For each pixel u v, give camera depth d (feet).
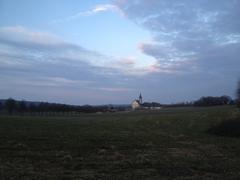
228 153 73.92
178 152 73.00
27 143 78.18
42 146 74.43
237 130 117.70
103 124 168.25
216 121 168.04
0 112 357.00
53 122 168.76
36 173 45.88
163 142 92.48
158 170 51.31
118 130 132.77
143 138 101.40
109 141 89.30
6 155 61.00
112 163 56.29
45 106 381.81
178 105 456.04
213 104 407.23
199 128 149.07
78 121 193.98
